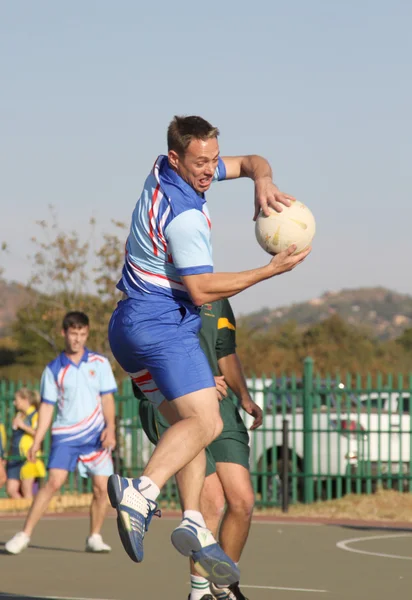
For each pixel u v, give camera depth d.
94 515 26.20
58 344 64.50
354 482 43.56
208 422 13.73
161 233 13.86
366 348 125.06
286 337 134.50
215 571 13.95
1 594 19.45
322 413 41.94
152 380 14.56
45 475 41.09
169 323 13.98
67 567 23.34
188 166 13.82
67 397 26.12
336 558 25.33
